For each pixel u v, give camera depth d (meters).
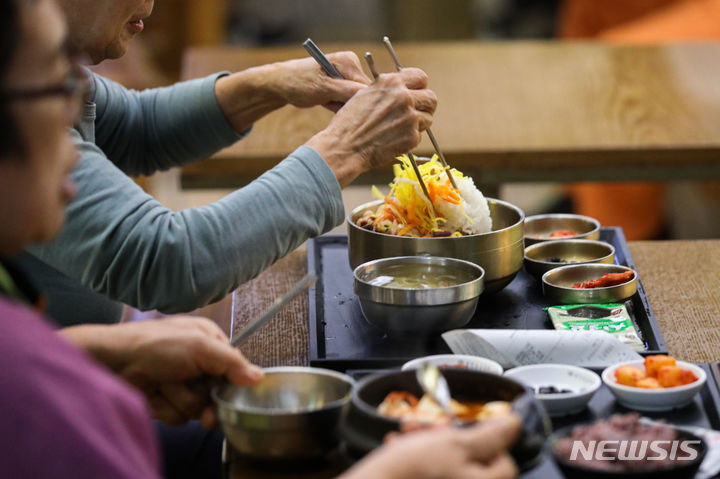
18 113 0.95
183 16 6.29
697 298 2.03
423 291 1.70
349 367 1.68
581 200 4.54
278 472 1.34
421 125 1.91
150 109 2.36
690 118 3.32
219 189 3.08
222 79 2.35
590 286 1.92
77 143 1.70
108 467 0.88
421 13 7.66
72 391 0.89
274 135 3.21
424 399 1.27
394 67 3.91
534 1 7.92
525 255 2.10
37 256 1.71
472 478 0.99
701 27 4.64
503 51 4.09
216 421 1.43
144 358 1.40
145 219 1.68
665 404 1.44
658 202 4.33
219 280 1.69
